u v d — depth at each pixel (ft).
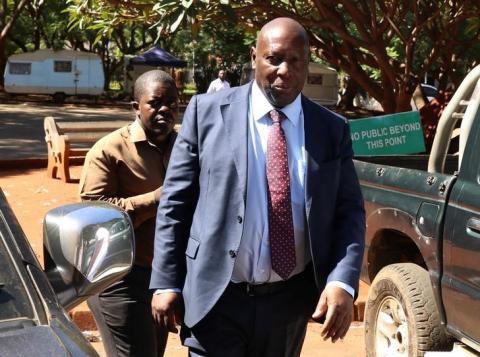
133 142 13.66
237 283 11.32
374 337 18.70
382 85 39.11
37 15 131.75
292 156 11.16
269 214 11.05
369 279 19.61
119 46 145.59
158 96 13.57
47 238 9.06
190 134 11.37
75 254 8.80
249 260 11.18
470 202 15.40
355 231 11.29
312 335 22.35
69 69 118.93
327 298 10.78
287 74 10.89
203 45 139.13
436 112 35.76
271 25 11.05
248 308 11.35
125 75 139.33
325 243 11.18
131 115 99.45
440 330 16.79
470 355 15.74
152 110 13.56
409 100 37.50
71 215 9.05
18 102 115.96
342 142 11.48
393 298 17.88
